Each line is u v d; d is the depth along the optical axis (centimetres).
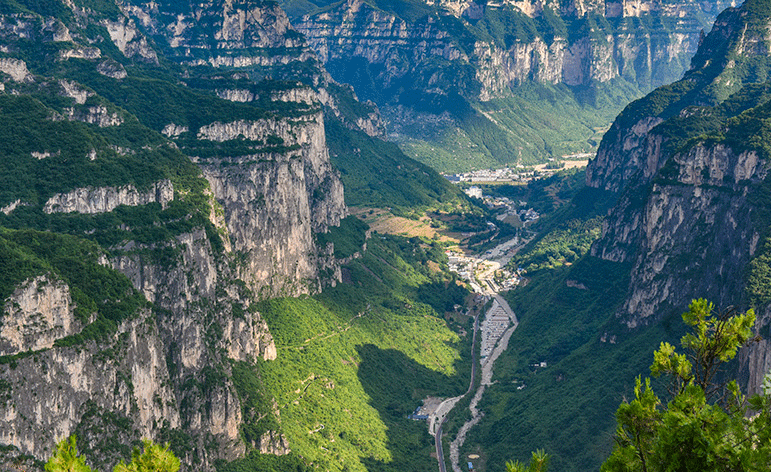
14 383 18075
